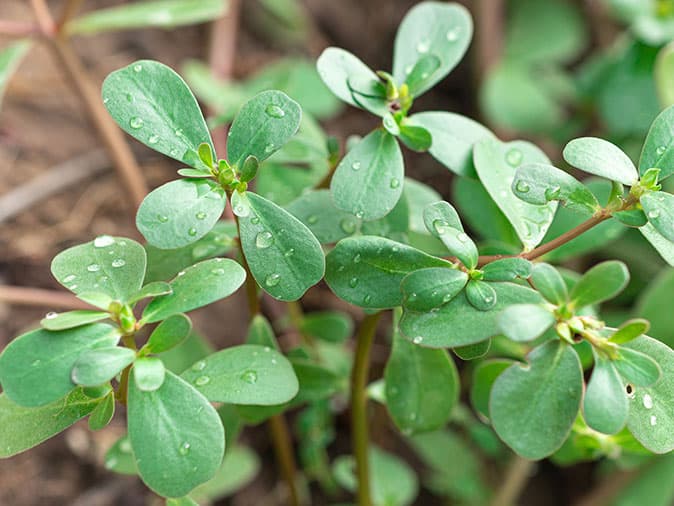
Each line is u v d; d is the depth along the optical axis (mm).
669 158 294
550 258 357
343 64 313
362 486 375
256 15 647
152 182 554
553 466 555
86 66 576
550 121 573
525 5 647
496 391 281
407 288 287
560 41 639
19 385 276
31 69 554
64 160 535
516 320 273
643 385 279
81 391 298
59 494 465
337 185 304
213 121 366
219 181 292
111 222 528
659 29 484
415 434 347
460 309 287
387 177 305
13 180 516
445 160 322
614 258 537
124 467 344
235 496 509
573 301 285
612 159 292
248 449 511
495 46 625
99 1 597
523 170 293
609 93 523
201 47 616
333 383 359
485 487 494
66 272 294
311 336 411
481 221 388
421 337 284
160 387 284
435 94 651
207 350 370
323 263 290
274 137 294
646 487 462
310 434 458
